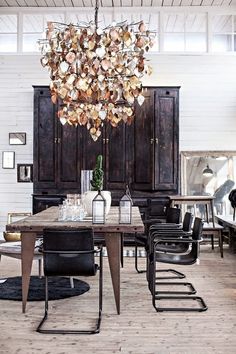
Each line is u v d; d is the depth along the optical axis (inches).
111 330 139.9
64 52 197.8
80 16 321.7
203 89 319.0
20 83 320.2
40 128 295.4
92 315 154.3
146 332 138.0
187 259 166.4
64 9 319.0
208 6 318.0
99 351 123.0
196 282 199.3
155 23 321.7
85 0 307.7
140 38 199.8
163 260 164.9
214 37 323.0
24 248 156.9
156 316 153.5
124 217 154.7
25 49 323.0
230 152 315.0
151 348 125.1
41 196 295.4
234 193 276.2
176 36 323.0
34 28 323.0
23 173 319.3
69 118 214.2
